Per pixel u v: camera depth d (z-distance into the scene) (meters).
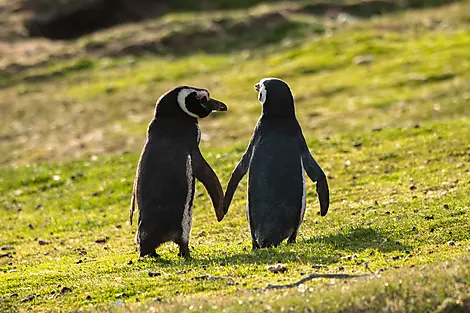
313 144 38.19
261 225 19.80
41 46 83.88
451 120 40.12
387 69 57.88
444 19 78.06
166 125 20.45
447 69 55.22
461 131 35.97
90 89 63.62
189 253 20.48
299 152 20.61
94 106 58.72
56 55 75.25
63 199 34.91
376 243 19.91
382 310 14.32
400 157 33.59
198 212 29.17
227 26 78.19
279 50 70.19
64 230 29.52
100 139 49.38
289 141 20.61
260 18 78.94
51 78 68.94
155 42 75.81
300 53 66.50
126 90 62.38
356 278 16.03
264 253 18.98
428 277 15.26
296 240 20.91
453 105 45.97
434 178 29.52
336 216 24.84
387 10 88.56
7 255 25.84
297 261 18.25
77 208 33.50
